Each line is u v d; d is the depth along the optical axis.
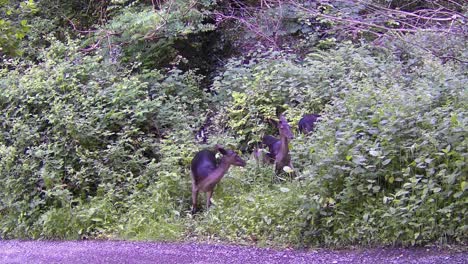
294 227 6.98
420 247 6.28
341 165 6.84
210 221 7.78
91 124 9.59
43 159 9.18
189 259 6.66
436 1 11.14
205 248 7.14
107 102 9.98
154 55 12.72
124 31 12.73
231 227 7.59
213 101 11.32
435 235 6.29
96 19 15.03
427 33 10.53
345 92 8.80
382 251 6.34
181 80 11.67
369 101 7.78
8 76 10.96
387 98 7.66
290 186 7.76
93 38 13.07
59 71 10.33
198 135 10.39
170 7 12.59
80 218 8.36
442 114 6.93
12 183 9.01
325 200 6.81
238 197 8.23
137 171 9.27
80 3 15.50
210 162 8.30
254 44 13.36
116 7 13.91
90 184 9.20
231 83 11.30
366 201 6.74
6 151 9.16
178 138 9.60
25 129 9.55
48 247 7.81
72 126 9.37
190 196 8.58
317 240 6.81
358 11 11.48
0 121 9.96
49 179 8.88
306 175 7.11
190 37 13.57
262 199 7.78
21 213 8.77
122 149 9.29
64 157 9.34
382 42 11.06
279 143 8.91
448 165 6.43
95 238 8.16
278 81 10.39
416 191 6.50
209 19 13.92
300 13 12.16
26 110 9.98
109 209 8.51
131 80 10.49
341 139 6.88
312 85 10.26
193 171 8.29
